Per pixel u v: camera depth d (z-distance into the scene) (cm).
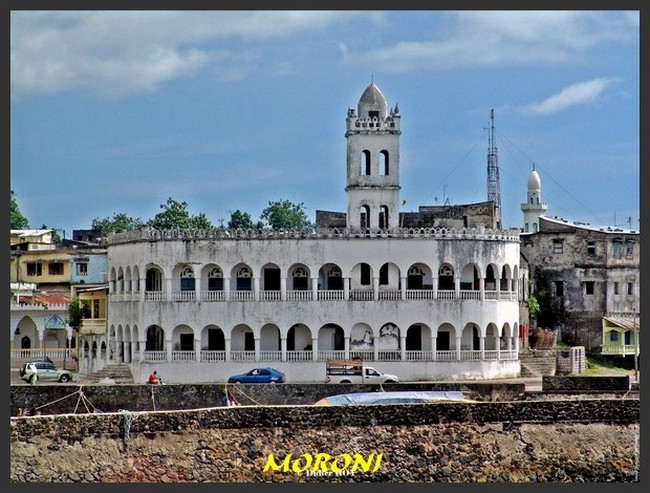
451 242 14000
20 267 17438
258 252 13888
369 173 14525
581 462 9469
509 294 14375
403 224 15612
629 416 9625
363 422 9200
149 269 14150
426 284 14150
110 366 14138
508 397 10650
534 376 14462
